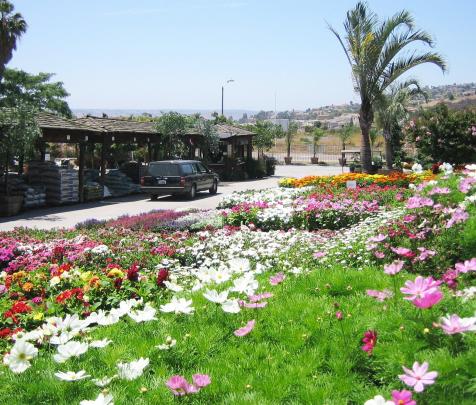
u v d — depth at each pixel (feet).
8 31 84.58
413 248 22.67
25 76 142.72
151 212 50.62
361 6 68.95
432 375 8.39
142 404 9.91
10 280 22.24
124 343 12.69
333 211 38.22
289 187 60.54
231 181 112.27
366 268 17.97
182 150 97.66
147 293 19.04
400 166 106.83
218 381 10.77
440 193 26.66
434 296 9.99
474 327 9.32
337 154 212.84
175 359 11.79
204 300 15.47
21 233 39.14
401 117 92.53
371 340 10.32
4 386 10.91
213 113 160.45
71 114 153.07
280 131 182.39
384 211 36.70
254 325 13.02
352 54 70.03
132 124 92.48
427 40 67.77
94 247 29.50
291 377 10.82
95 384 10.55
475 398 8.86
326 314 13.39
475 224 22.48
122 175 84.99
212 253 28.99
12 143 59.93
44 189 69.62
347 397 10.18
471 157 68.74
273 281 15.34
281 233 32.78
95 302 19.03
